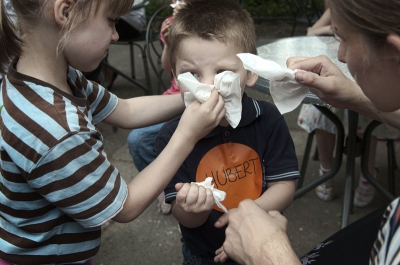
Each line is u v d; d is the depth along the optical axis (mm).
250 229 1021
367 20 696
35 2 943
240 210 1094
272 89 1088
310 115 2344
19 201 1036
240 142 1300
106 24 1005
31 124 943
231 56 1154
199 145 1293
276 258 934
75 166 949
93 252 1153
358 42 750
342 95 1156
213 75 1155
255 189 1309
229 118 1143
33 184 970
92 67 1051
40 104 961
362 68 775
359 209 2402
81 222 1006
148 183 1046
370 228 1196
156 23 4109
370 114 1213
